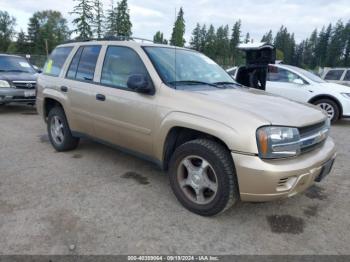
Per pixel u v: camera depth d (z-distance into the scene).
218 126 2.81
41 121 7.38
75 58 4.59
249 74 6.31
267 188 2.66
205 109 2.97
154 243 2.66
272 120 2.73
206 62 4.36
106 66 4.04
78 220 2.96
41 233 2.73
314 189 3.90
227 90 3.66
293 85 8.45
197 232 2.85
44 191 3.55
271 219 3.14
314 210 3.36
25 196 3.41
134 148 3.74
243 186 2.72
